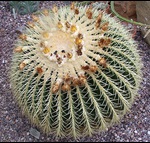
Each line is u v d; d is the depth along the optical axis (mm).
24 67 763
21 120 946
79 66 735
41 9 1354
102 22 835
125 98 781
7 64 1118
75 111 738
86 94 729
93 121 763
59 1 1391
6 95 1023
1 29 1248
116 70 754
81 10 845
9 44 1190
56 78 732
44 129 797
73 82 717
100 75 737
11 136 908
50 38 771
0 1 1374
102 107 754
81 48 740
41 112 757
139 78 842
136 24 1229
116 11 1339
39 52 763
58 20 810
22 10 1316
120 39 803
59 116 738
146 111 967
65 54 745
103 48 768
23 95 776
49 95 730
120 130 913
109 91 751
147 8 1177
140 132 911
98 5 1292
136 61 825
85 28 784
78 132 780
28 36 798
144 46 1186
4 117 962
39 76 737
